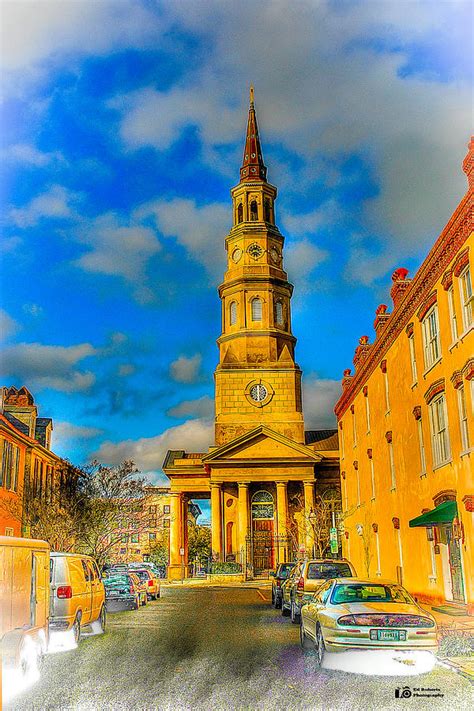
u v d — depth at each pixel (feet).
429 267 68.03
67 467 122.42
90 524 117.60
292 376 201.87
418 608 36.76
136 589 82.38
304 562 65.51
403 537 82.79
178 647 45.27
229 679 33.22
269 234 214.90
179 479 198.70
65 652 43.24
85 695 29.91
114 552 156.87
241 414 199.31
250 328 205.67
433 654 34.04
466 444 61.21
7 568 34.35
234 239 215.72
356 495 116.16
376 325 97.91
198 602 97.30
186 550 200.75
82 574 49.83
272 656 40.63
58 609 44.47
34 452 127.65
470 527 59.36
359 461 112.06
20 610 35.40
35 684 32.50
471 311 58.08
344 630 34.22
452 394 63.46
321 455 187.83
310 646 43.52
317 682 32.32
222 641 48.55
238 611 79.41
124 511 122.42
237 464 185.37
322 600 39.99
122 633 54.34
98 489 121.90
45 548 39.63
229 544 186.91
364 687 31.22
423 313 72.13
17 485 117.50
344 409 128.16
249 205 218.79
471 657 38.55
